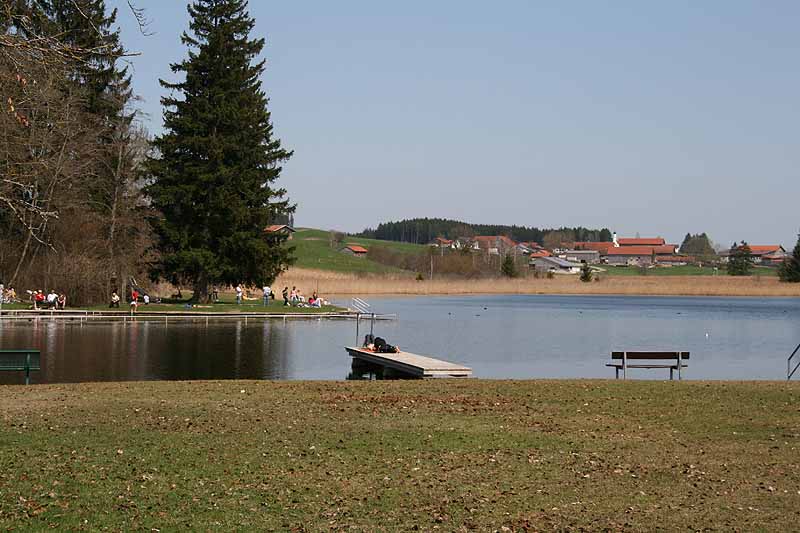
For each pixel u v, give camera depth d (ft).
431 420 51.78
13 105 41.81
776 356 130.21
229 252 204.85
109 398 58.18
